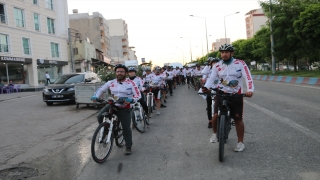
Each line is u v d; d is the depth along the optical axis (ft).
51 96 46.78
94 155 16.02
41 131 26.96
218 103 17.37
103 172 15.20
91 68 160.04
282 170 13.91
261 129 22.36
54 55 119.34
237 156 16.35
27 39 103.71
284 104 34.27
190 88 73.51
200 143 19.62
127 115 18.19
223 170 14.37
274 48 95.81
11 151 20.15
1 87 85.10
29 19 104.32
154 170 15.02
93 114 36.63
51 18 117.70
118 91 18.04
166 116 31.81
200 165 15.29
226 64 16.48
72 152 19.47
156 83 32.94
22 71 102.32
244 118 27.25
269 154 16.34
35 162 17.53
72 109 42.29
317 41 67.97
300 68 135.54
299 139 18.90
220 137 15.44
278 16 90.94
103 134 16.83
